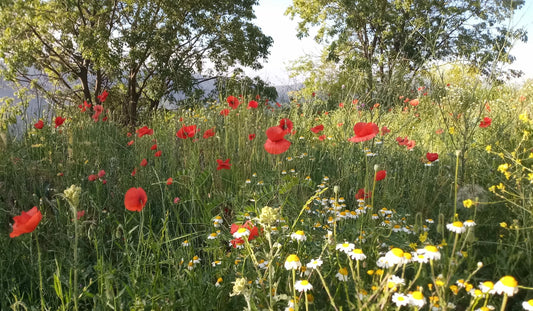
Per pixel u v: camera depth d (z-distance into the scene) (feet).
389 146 13.71
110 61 58.70
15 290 7.20
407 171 12.25
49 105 17.01
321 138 15.11
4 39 61.11
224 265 7.01
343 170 11.87
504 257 6.40
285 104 21.04
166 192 10.98
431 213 9.47
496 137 13.08
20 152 12.38
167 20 63.31
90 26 63.10
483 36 67.87
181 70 61.87
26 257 8.07
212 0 65.36
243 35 68.95
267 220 5.76
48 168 12.16
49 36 65.51
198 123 16.55
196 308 6.23
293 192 9.91
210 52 68.74
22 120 15.11
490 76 11.68
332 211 8.60
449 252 6.46
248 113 16.66
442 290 5.16
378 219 8.59
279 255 6.49
